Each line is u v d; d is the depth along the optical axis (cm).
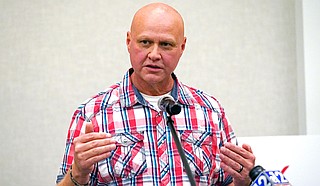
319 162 549
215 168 447
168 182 423
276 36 786
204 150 444
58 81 775
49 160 769
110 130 433
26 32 778
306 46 762
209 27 790
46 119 773
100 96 453
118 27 781
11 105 773
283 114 789
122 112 440
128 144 429
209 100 471
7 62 776
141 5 785
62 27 779
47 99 773
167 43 420
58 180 434
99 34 780
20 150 770
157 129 438
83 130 435
